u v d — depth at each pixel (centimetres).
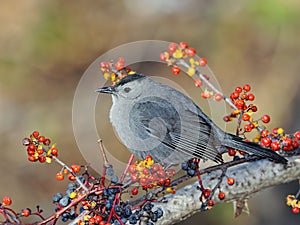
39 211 592
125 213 620
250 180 761
